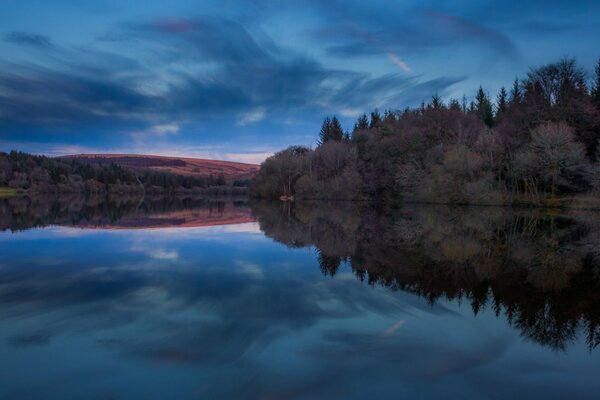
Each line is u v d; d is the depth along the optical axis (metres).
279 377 7.67
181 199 119.25
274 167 107.31
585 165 51.94
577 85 66.94
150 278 15.46
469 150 60.62
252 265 18.42
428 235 31.22
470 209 56.41
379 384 7.50
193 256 20.52
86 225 36.38
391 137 83.12
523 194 59.06
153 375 7.68
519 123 65.69
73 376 7.61
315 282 15.42
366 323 10.85
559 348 9.37
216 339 9.45
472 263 19.98
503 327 10.74
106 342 9.16
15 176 135.12
